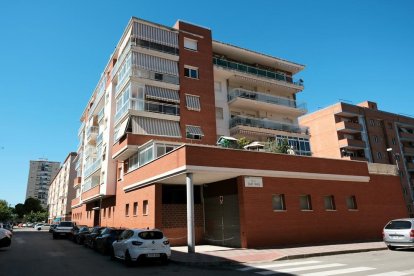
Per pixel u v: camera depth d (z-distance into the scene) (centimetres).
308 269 1042
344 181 2153
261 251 1502
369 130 5125
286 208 1823
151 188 1934
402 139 5550
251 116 3394
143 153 2194
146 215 1962
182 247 1766
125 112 2481
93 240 1886
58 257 1517
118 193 2686
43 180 15650
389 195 2375
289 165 1909
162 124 2527
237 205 1734
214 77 3212
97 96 3653
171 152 1712
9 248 2002
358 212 2147
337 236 1983
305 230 1858
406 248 1641
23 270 1122
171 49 2795
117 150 2533
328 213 1995
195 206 2028
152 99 2605
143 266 1195
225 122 3116
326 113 5106
